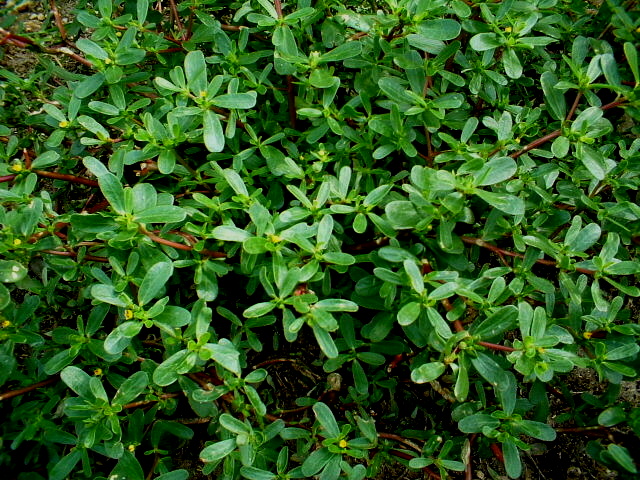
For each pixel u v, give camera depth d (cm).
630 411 28
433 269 32
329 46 35
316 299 26
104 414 27
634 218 31
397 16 31
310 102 35
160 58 36
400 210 28
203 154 38
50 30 38
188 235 32
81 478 31
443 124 34
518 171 32
